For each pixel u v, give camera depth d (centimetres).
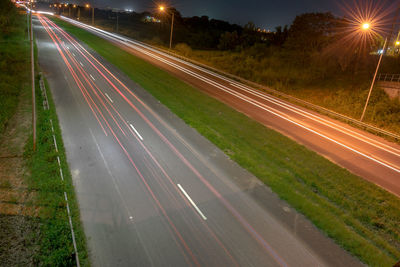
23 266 975
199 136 2203
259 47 7819
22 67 3609
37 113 2323
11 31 5794
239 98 3650
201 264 1037
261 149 2083
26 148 1769
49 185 1388
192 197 1431
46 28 8019
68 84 3184
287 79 5269
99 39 7356
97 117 2352
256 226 1262
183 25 12025
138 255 1052
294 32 6938
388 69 4819
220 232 1205
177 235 1167
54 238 1080
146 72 4341
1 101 2478
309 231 1260
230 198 1452
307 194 1555
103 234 1138
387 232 1329
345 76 4991
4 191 1356
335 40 5828
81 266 982
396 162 2144
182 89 3638
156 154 1842
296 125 2827
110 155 1767
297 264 1073
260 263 1063
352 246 1182
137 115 2502
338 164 2011
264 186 1593
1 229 1130
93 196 1369
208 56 7356
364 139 2634
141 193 1426
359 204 1523
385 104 3512
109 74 3875
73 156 1714
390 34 4312
